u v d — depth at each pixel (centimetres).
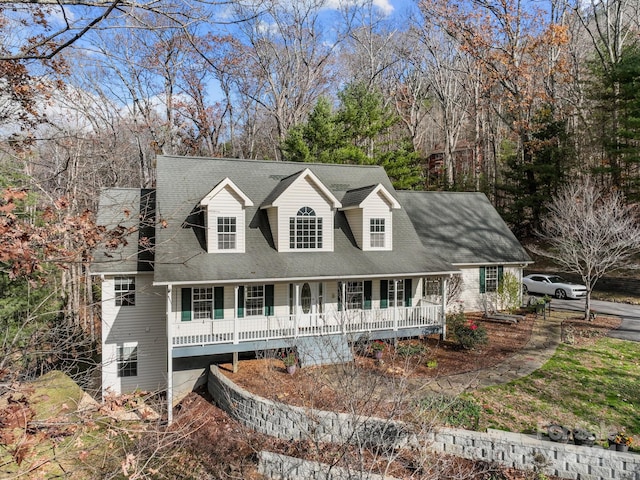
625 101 3062
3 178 1050
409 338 1984
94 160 2655
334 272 1788
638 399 1345
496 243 2564
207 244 1744
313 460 1098
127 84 3434
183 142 3953
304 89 4131
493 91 4531
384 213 2031
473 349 1817
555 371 1567
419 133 5569
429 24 4203
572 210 2281
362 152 3378
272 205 1847
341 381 1109
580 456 1041
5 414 500
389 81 4841
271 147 4972
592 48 4612
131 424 723
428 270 1923
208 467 1235
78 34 596
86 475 828
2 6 791
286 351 1770
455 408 1234
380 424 997
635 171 3075
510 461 1093
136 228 693
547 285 2919
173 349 1582
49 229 578
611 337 1930
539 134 3556
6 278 1683
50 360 915
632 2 3975
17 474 568
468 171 5153
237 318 1691
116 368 1791
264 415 1347
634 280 2900
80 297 2464
